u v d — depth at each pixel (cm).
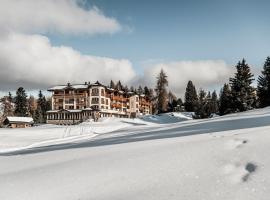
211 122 2362
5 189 834
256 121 1886
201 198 630
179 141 1174
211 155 862
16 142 3706
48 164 1100
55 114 10844
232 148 898
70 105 11038
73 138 3609
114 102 11469
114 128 5419
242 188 646
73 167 970
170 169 806
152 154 977
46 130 5191
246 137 985
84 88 10869
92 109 10231
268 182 652
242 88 6253
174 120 8569
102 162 977
